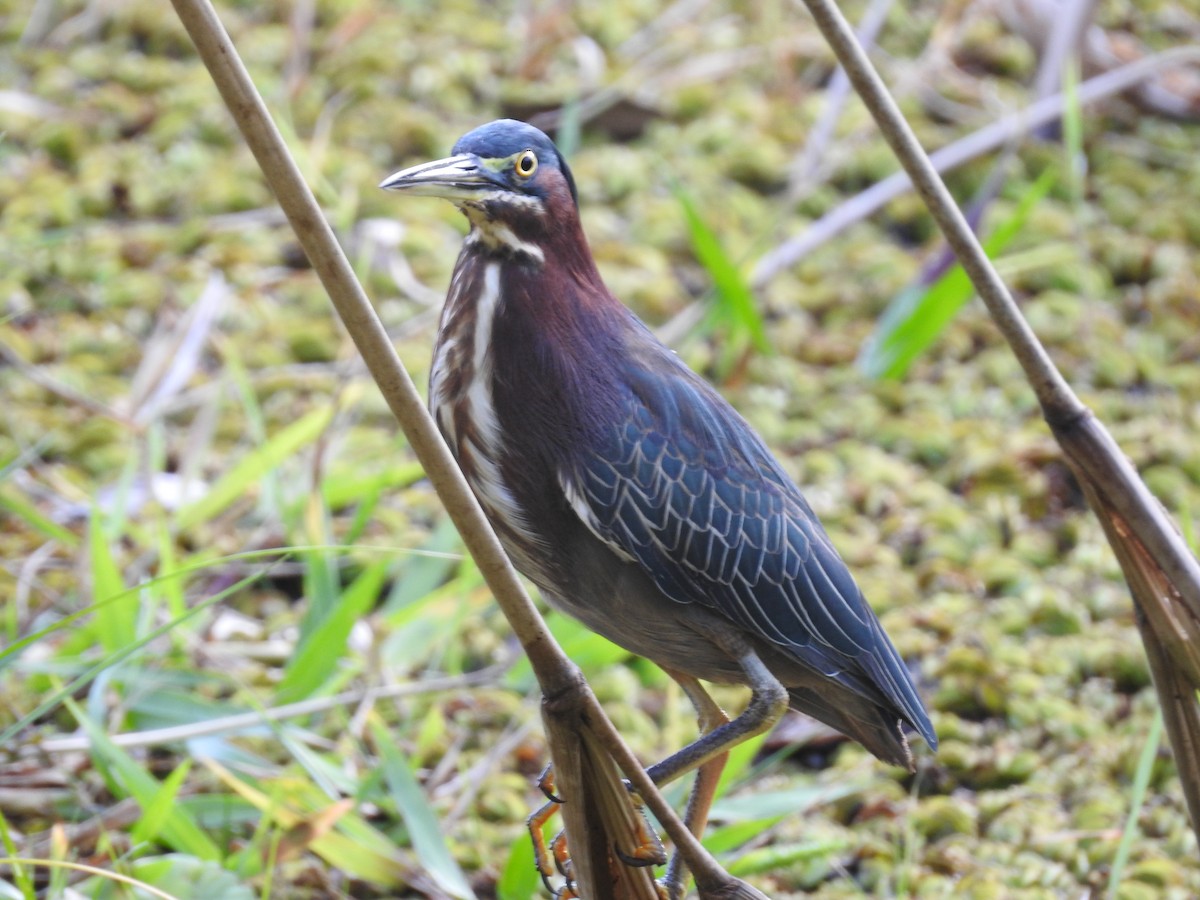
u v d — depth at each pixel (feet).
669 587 20.63
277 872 23.98
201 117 43.55
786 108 45.98
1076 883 24.90
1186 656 18.83
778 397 36.94
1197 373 37.78
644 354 20.86
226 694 28.12
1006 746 27.81
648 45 48.03
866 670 21.67
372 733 26.58
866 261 41.01
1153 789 26.96
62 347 36.50
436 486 14.57
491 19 49.14
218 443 34.40
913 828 25.94
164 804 22.25
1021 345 18.51
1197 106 46.93
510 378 19.98
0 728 27.02
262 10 48.11
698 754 19.38
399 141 43.34
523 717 27.91
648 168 43.52
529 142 19.98
